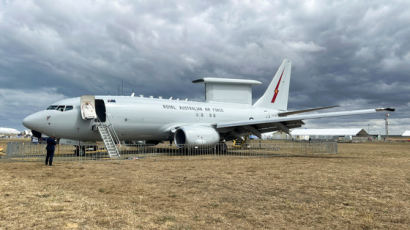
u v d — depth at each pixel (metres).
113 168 12.05
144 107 19.33
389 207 5.93
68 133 17.14
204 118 22.92
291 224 4.82
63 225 4.57
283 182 8.77
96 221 4.80
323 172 10.99
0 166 12.56
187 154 20.44
